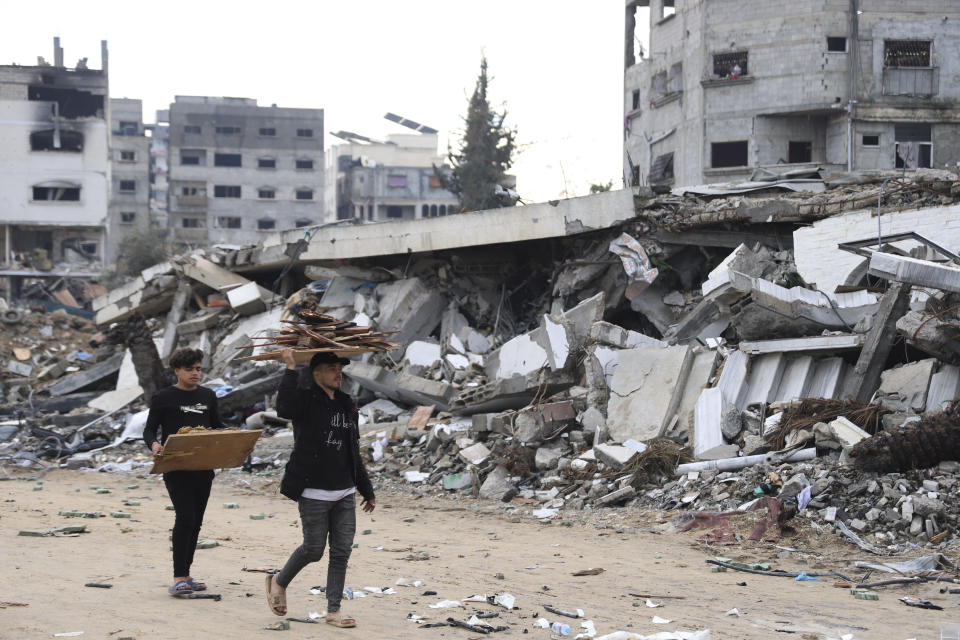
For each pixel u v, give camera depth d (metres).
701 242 19.78
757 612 7.16
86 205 63.94
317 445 5.89
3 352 30.77
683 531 11.27
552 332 17.14
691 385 14.87
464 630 6.10
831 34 31.81
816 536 10.44
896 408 12.80
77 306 58.41
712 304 17.30
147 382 22.22
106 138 64.19
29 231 64.31
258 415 20.48
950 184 16.62
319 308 24.59
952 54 31.94
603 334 16.88
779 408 13.69
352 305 24.38
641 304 20.31
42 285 57.81
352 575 8.13
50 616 5.73
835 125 32.25
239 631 5.64
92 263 64.19
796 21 32.06
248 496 14.96
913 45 31.97
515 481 14.51
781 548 10.17
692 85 34.31
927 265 12.54
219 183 78.06
